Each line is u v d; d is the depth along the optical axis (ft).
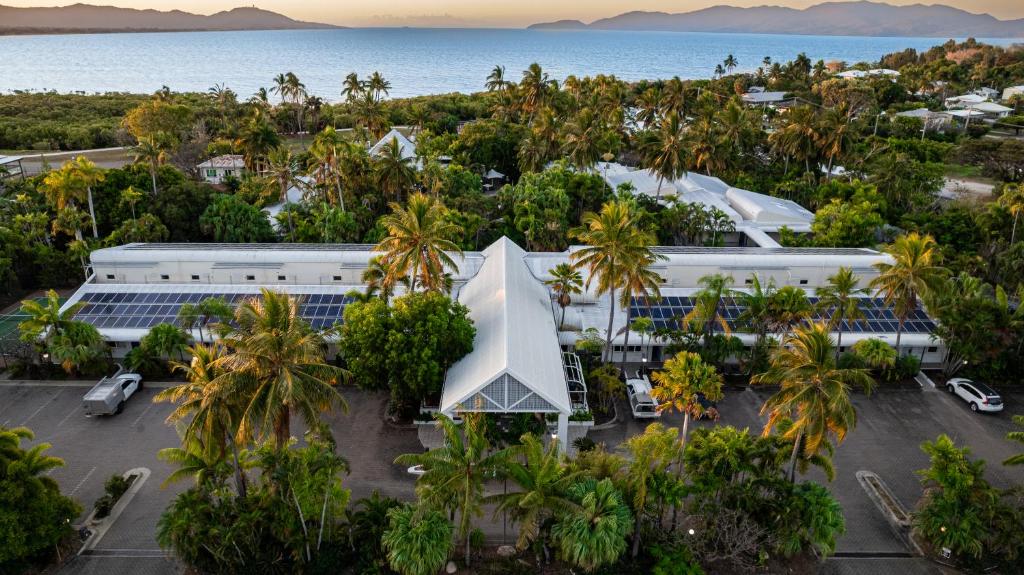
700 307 176.04
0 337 194.18
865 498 139.13
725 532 117.60
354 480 140.05
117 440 152.05
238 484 117.91
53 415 161.58
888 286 175.52
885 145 399.65
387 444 152.97
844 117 351.87
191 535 110.11
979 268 247.91
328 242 259.80
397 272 167.63
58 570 116.06
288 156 289.74
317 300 204.54
